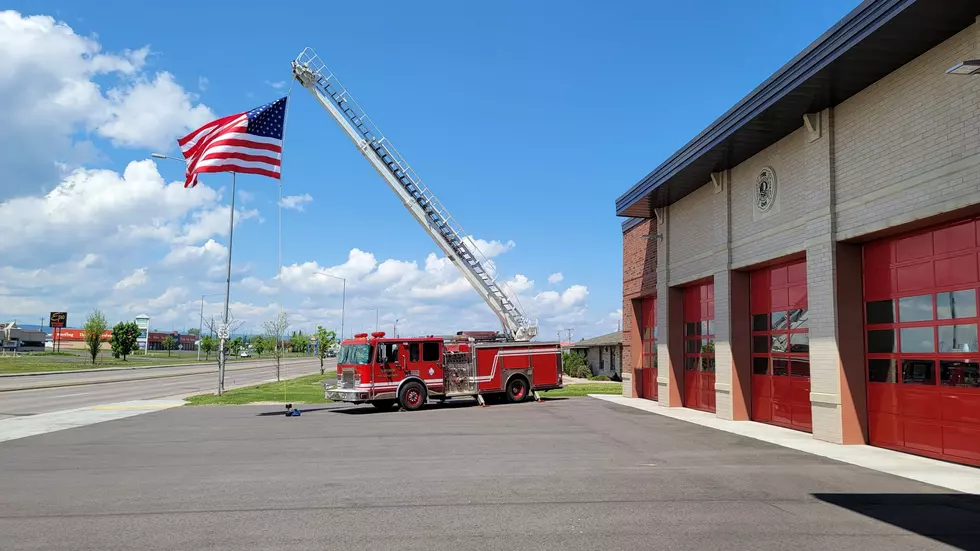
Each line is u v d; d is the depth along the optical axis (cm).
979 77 1013
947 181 1068
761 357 1767
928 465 1080
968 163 1027
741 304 1836
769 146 1658
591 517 744
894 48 1115
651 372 2584
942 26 1041
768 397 1720
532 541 653
